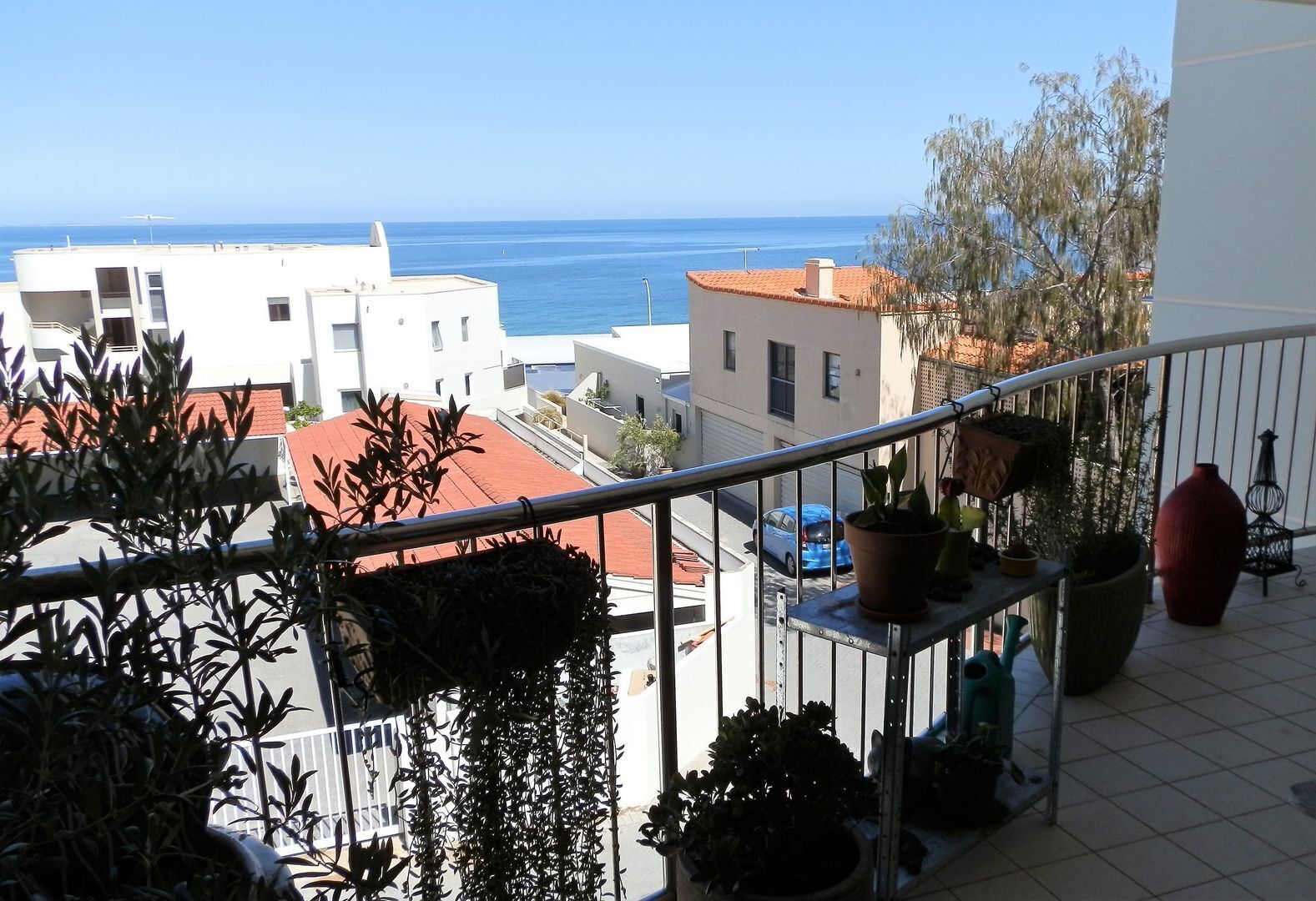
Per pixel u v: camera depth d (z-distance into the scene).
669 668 1.99
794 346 17.98
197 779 1.18
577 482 14.09
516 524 1.64
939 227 13.14
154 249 32.25
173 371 1.14
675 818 1.74
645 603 9.20
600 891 1.72
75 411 1.09
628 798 6.28
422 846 1.45
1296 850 2.19
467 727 1.43
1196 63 4.83
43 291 28.92
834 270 19.89
